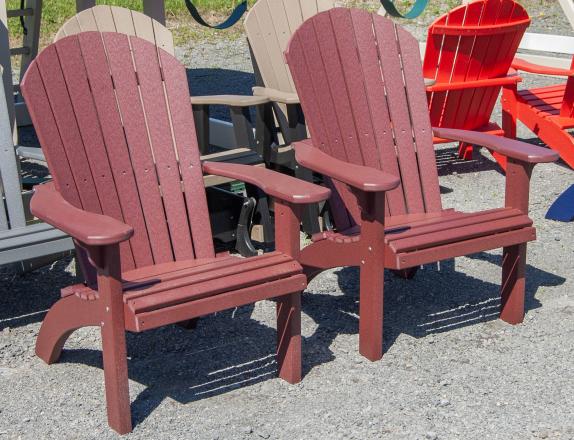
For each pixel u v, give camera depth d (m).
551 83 8.06
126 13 4.67
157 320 2.78
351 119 3.79
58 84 3.29
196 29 10.23
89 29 4.57
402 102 3.96
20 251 3.43
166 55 3.55
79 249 3.09
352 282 4.12
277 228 3.18
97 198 3.33
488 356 3.45
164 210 3.46
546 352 3.48
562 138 5.38
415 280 4.15
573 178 5.68
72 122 3.30
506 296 3.71
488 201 5.22
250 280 2.97
